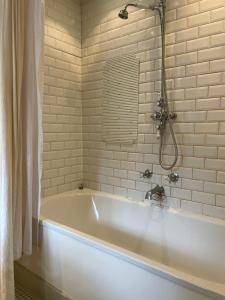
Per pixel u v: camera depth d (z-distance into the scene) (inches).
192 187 72.8
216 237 65.9
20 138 67.1
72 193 95.4
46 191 90.4
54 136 91.8
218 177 67.8
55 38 90.0
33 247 71.5
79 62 99.7
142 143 83.5
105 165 95.4
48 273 68.4
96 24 94.3
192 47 69.9
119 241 86.4
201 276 66.9
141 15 80.9
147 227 80.4
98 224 92.7
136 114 84.2
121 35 86.7
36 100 66.4
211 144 68.3
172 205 77.4
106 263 53.7
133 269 48.8
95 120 97.4
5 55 61.9
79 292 60.4
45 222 67.9
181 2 71.1
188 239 71.1
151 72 79.5
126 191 89.6
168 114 75.2
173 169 76.4
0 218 62.5
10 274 62.2
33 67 65.6
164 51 75.1
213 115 67.4
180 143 74.1
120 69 87.7
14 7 62.7
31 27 64.8
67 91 95.5
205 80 68.2
